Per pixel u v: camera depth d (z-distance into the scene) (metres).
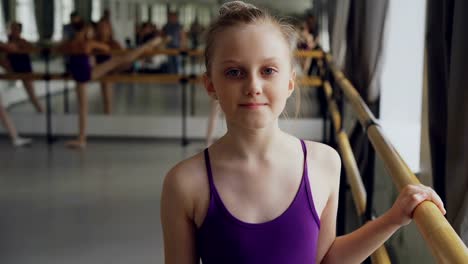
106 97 7.00
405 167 1.30
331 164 1.12
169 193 1.09
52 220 3.99
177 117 7.00
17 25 6.65
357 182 2.40
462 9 1.84
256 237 1.04
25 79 6.82
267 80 1.00
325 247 1.16
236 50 0.99
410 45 4.69
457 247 0.76
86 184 4.94
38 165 5.64
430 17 2.17
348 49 4.80
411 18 4.69
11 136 6.52
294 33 1.08
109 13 6.48
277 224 1.04
